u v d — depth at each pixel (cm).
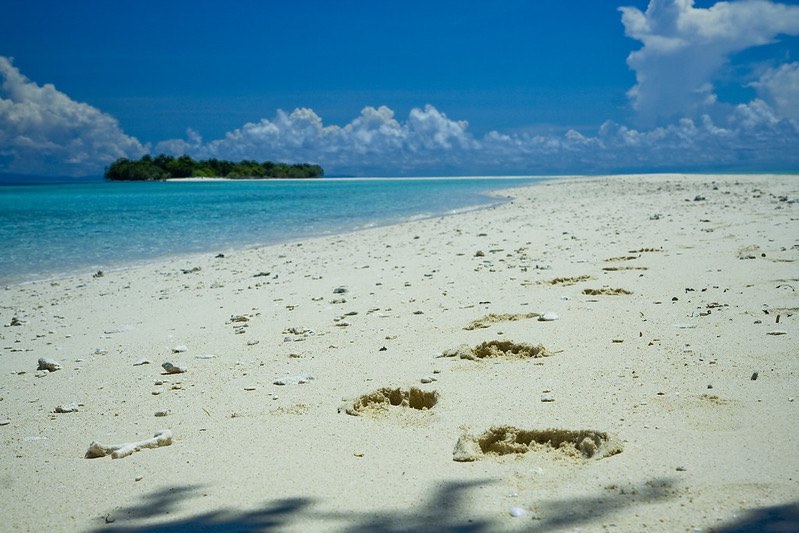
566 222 1988
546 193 4400
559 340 635
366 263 1373
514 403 477
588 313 731
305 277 1238
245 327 830
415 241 1759
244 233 2286
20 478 408
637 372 523
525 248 1401
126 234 2277
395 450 411
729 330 618
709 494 317
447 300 891
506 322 729
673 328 643
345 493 352
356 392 533
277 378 595
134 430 488
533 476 359
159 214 3209
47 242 2048
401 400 529
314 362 639
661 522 295
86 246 1947
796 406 424
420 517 320
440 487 353
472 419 453
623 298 797
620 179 6291
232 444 440
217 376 620
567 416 441
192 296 1113
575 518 306
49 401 587
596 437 404
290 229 2398
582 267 1066
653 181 5172
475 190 5775
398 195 5072
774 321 638
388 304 902
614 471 353
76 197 5506
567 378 523
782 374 488
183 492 369
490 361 593
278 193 5838
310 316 867
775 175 5503
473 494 341
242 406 522
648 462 360
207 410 521
